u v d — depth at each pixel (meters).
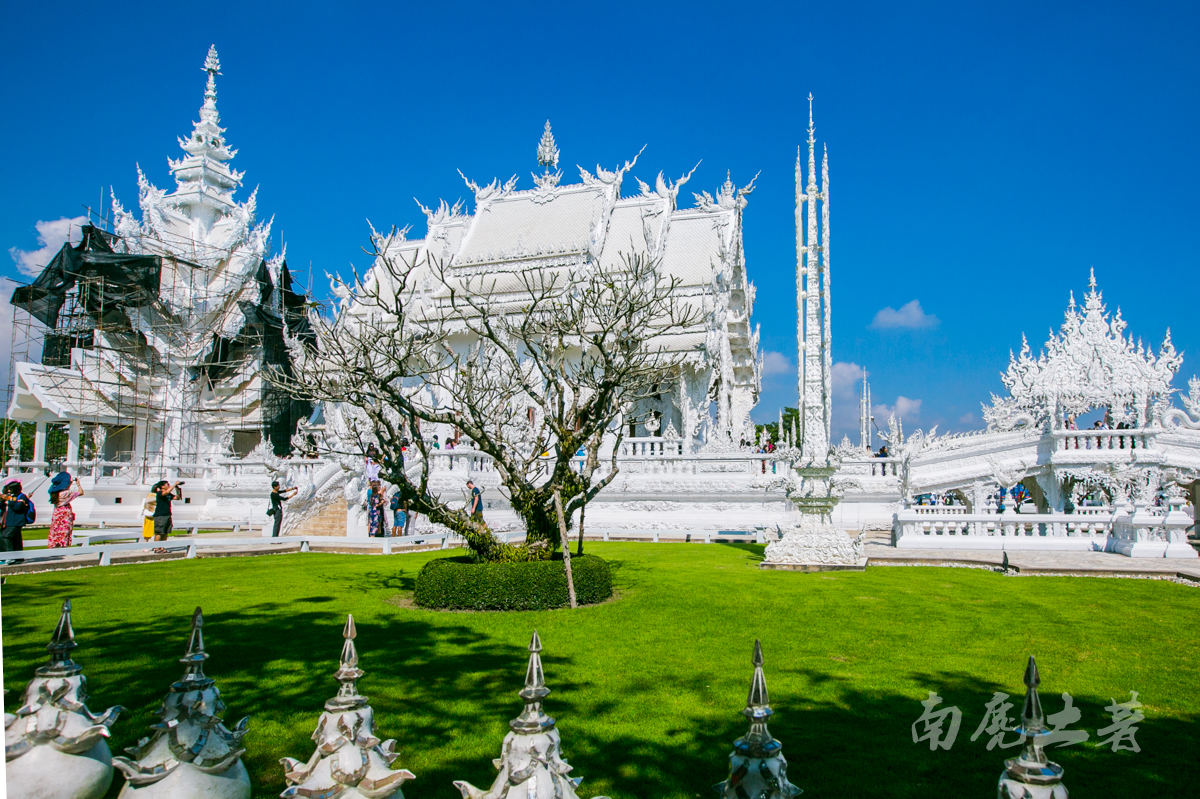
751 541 26.06
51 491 21.92
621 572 17.30
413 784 5.74
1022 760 3.36
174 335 47.75
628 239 49.28
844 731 6.96
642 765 6.18
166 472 40.62
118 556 20.03
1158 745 6.69
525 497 14.42
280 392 46.88
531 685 3.72
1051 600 13.52
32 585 15.64
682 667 9.08
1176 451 31.41
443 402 42.19
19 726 4.10
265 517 36.03
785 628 11.20
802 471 18.17
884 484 31.50
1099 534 22.22
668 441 35.03
